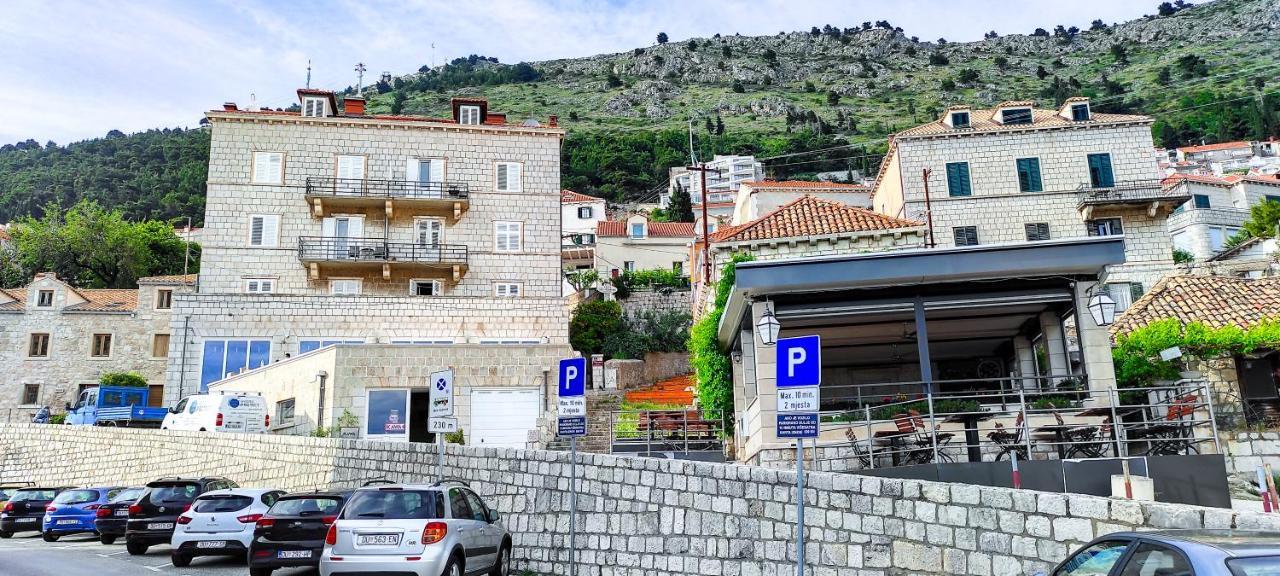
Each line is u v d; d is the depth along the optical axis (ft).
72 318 163.84
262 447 77.61
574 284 191.52
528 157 149.38
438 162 145.79
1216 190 204.03
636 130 549.13
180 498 58.44
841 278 55.57
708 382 80.79
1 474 114.42
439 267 142.00
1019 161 142.51
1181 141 406.00
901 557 35.24
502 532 45.68
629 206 374.63
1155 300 72.18
